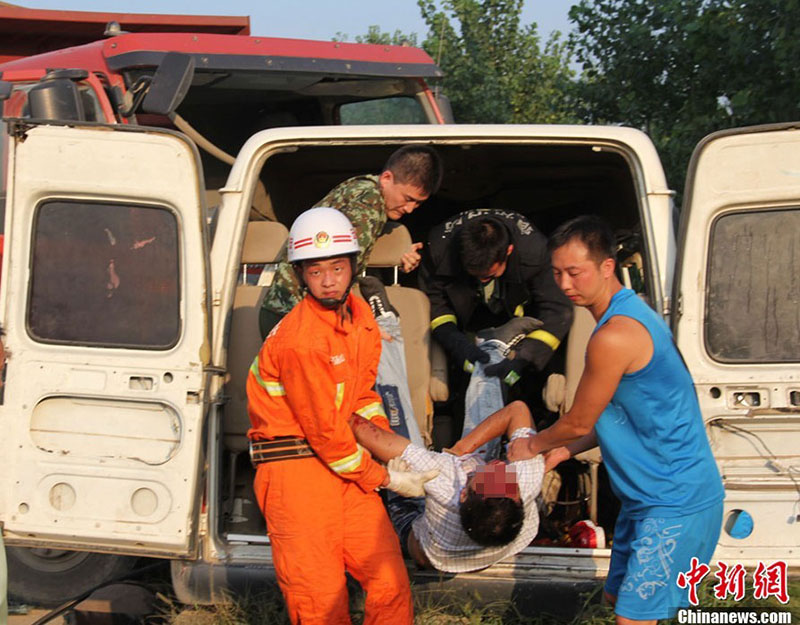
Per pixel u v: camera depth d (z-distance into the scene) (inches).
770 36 318.0
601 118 375.6
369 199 175.0
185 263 161.9
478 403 181.5
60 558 185.9
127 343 163.8
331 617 142.7
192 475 160.6
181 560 164.7
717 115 334.3
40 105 186.9
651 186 167.5
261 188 223.3
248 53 249.4
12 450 163.5
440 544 151.6
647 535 133.3
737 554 155.0
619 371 129.4
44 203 163.9
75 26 288.0
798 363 152.8
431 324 197.8
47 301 164.6
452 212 251.6
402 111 280.2
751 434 154.7
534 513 149.6
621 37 357.4
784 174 150.2
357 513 147.3
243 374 177.9
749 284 153.5
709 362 154.2
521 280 194.1
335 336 142.3
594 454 177.2
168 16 292.8
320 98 275.1
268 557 164.9
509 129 171.6
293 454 143.8
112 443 163.5
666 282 163.0
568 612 158.9
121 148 161.2
